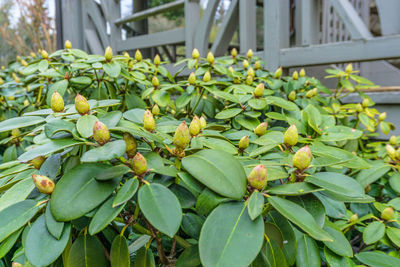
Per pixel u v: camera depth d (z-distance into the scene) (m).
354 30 2.04
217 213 0.59
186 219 0.74
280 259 0.66
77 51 1.50
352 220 1.01
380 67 3.37
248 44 2.48
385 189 1.33
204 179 0.60
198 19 2.85
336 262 0.77
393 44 1.91
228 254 0.53
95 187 0.62
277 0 2.32
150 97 1.55
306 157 0.65
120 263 0.65
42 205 0.64
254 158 0.90
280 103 1.21
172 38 3.02
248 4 2.47
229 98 1.21
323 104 1.80
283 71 2.38
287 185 0.64
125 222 0.75
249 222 0.57
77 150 0.84
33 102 1.75
